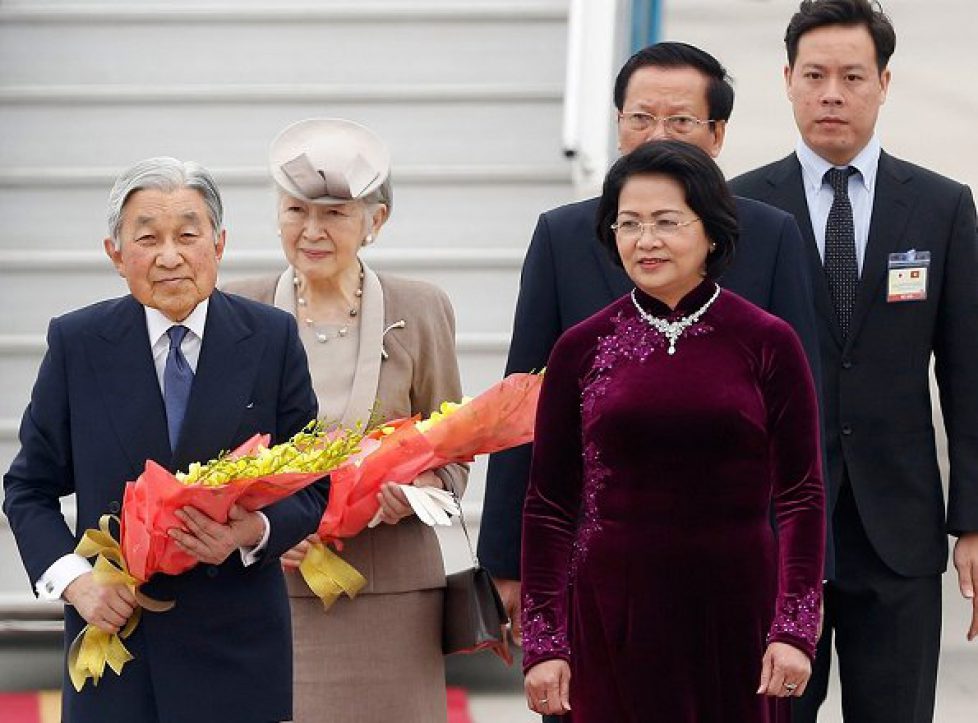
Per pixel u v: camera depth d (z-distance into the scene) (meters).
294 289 12.80
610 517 10.44
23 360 17.34
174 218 10.33
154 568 10.25
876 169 13.16
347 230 12.52
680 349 10.41
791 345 10.43
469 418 12.01
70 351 10.57
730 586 10.33
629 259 10.44
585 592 10.57
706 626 10.36
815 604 10.36
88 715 10.57
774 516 11.47
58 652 16.09
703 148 12.25
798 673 10.27
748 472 10.34
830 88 12.94
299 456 10.41
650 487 10.34
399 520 12.48
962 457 13.04
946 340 13.11
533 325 12.13
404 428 12.10
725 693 10.41
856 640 13.09
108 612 10.34
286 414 10.80
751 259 11.79
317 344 12.68
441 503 12.03
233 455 10.31
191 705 10.42
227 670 10.48
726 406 10.27
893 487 12.99
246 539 10.27
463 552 16.67
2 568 16.56
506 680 15.91
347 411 12.51
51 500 10.72
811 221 13.10
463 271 17.73
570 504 10.80
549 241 12.15
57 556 10.47
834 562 12.43
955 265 13.07
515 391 11.92
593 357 10.58
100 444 10.47
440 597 12.63
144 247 10.33
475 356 17.39
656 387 10.33
